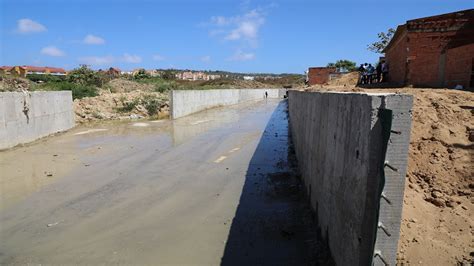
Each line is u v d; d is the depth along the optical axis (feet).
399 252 11.30
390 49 56.90
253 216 21.47
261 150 40.86
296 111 38.32
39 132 47.06
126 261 16.66
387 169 9.07
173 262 16.49
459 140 18.16
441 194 14.62
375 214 9.60
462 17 38.37
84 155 37.78
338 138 13.87
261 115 82.58
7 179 29.14
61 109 53.67
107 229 20.06
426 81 40.81
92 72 110.83
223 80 220.43
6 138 40.06
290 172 30.91
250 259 16.53
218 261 16.47
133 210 22.76
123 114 71.51
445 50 39.58
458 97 24.86
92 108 70.59
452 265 10.70
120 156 37.45
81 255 17.29
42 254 17.42
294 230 19.31
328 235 15.51
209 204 23.70
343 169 12.81
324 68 146.30
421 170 16.51
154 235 19.25
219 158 36.78
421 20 39.86
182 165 33.91
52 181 28.71
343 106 13.11
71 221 21.16
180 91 74.33
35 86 85.30
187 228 20.04
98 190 26.61
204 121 68.33
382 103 9.29
